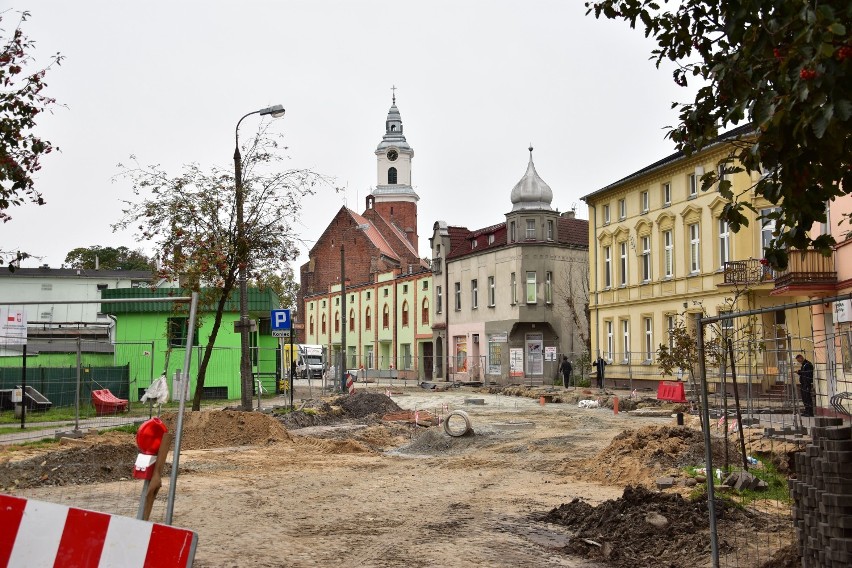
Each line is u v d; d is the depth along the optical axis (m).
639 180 45.69
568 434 23.31
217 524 10.85
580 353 56.00
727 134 37.69
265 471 16.69
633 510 10.68
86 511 4.62
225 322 40.44
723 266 38.31
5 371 27.12
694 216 40.69
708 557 8.92
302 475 16.12
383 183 126.75
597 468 16.36
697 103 8.27
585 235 62.53
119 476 15.05
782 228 8.33
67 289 79.94
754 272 35.12
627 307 47.25
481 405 39.44
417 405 39.62
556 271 59.56
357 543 9.91
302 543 9.83
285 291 27.34
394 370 78.25
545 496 13.83
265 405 34.62
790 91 6.07
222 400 38.25
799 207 7.13
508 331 59.94
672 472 14.62
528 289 59.19
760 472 13.40
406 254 107.56
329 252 103.62
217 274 25.06
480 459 18.89
